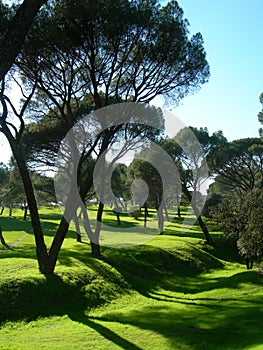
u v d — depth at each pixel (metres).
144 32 16.89
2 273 16.91
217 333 12.37
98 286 18.59
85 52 16.73
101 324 14.08
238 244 22.38
